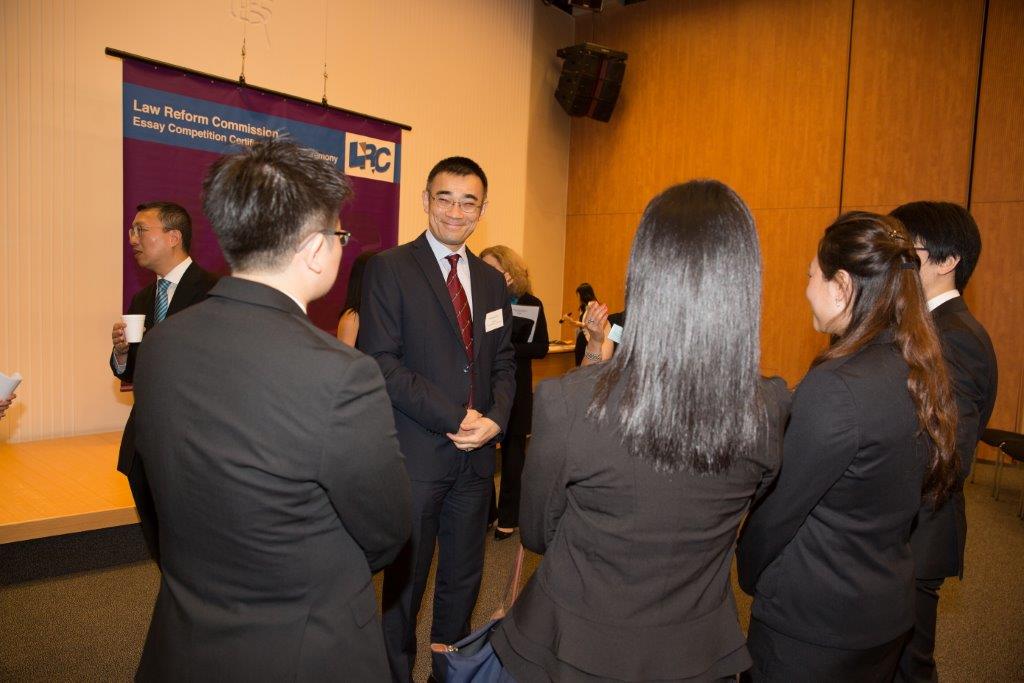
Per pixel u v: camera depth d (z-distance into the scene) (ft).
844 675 3.59
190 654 2.77
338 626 2.91
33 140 10.55
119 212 11.53
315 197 3.00
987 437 13.03
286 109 13.70
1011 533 11.41
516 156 19.65
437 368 5.85
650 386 2.76
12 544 8.94
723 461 2.80
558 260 22.13
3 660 6.88
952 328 4.79
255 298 2.92
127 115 11.48
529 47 19.69
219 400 2.72
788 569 3.67
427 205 6.22
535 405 3.14
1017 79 14.96
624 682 2.75
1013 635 8.04
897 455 3.43
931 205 5.11
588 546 2.94
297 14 13.91
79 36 10.88
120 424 11.94
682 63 19.75
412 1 16.25
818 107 17.53
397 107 16.11
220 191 2.94
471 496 6.18
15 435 10.80
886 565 3.57
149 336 3.02
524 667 2.97
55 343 11.05
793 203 17.99
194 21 12.28
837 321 4.01
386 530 3.16
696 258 2.72
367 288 5.95
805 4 17.61
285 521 2.75
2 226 10.37
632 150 20.84
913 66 16.19
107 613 7.95
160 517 2.94
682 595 2.88
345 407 2.76
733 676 3.10
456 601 6.24
